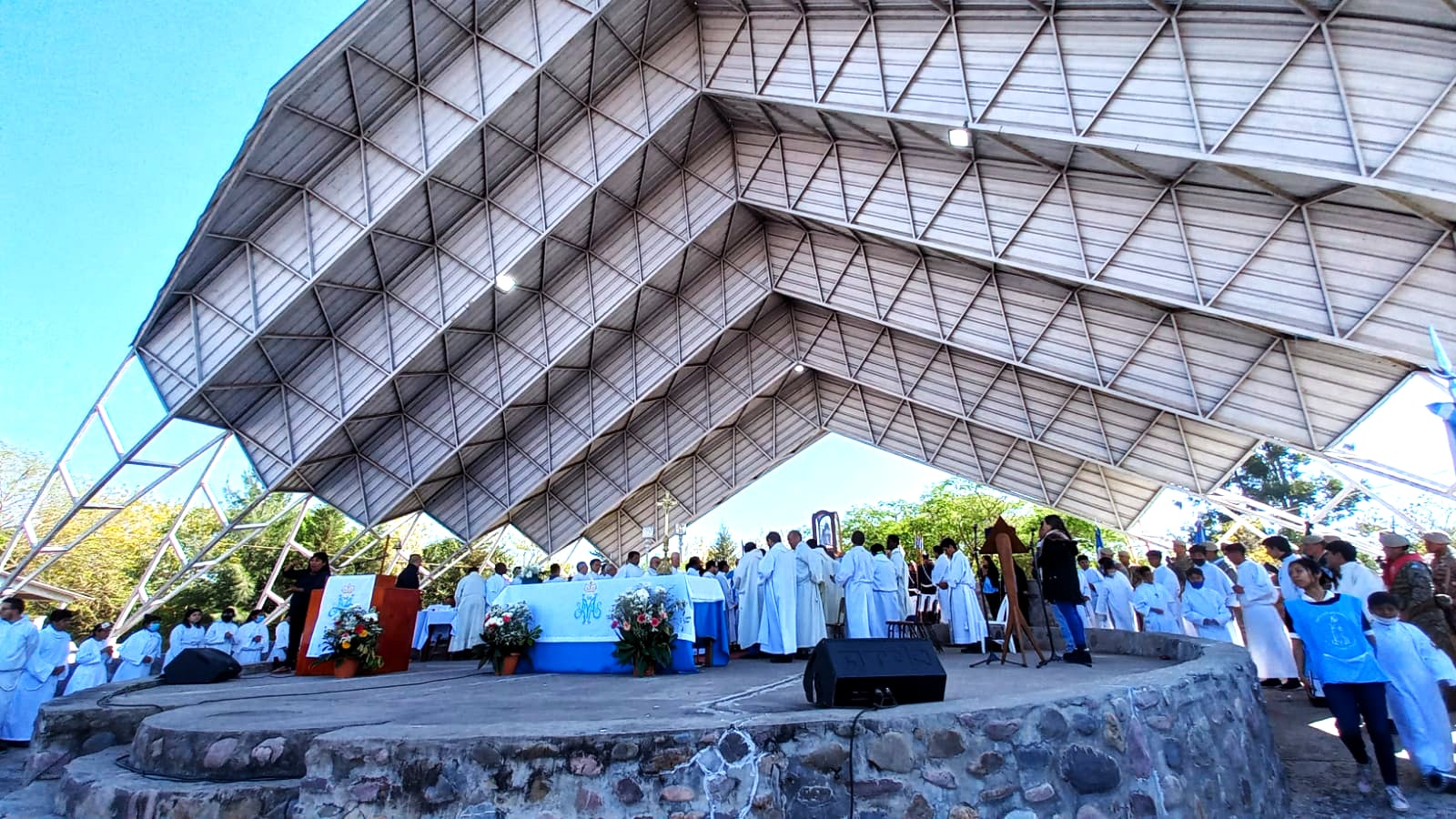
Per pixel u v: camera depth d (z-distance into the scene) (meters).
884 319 18.80
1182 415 15.78
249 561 36.03
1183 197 12.27
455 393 20.33
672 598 8.25
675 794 3.28
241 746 4.02
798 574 10.70
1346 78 8.81
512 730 3.43
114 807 3.78
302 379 17.83
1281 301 11.66
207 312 15.84
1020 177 13.76
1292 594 6.93
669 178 18.22
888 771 3.42
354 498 21.27
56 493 32.00
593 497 26.27
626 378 21.91
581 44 14.70
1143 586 11.91
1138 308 15.68
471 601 15.48
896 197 15.29
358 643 8.91
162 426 16.20
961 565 12.12
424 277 17.33
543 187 16.58
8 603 9.04
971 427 24.42
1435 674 4.80
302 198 15.34
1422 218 10.14
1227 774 4.17
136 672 12.71
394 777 3.35
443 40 14.48
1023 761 3.52
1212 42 9.70
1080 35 10.73
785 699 5.21
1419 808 4.44
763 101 14.70
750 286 20.55
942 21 12.07
